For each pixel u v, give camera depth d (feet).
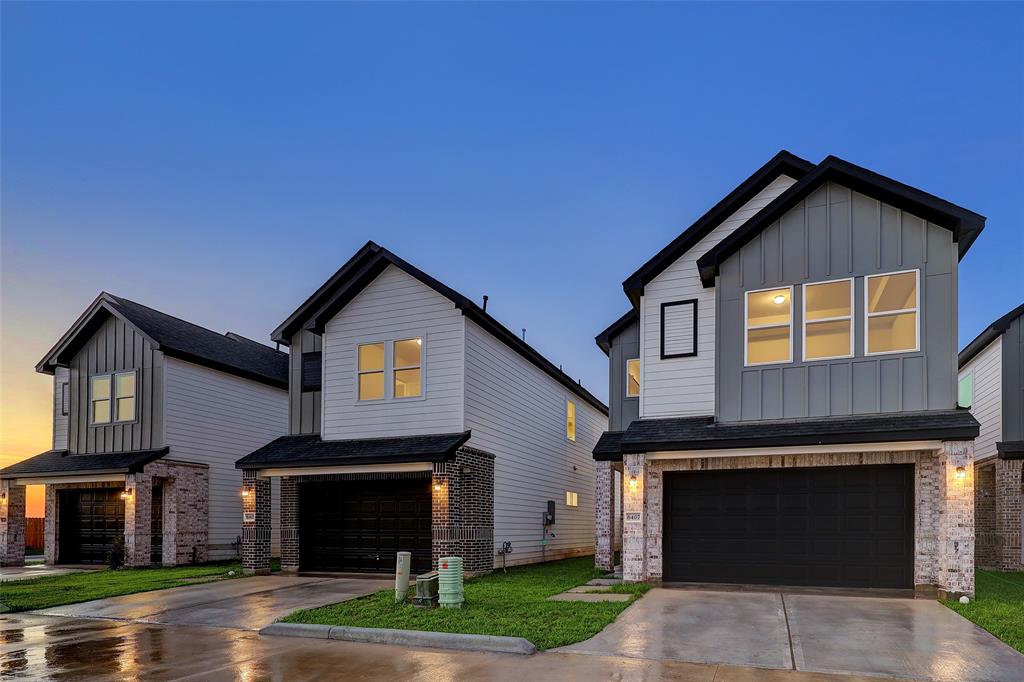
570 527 77.00
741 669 22.68
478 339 55.06
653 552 41.86
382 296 55.52
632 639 26.91
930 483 37.29
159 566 61.36
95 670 23.99
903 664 23.00
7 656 26.40
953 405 36.52
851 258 39.70
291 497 55.21
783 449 37.99
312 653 26.27
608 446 50.85
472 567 50.16
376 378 55.06
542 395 70.13
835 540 39.22
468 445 51.72
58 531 67.72
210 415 68.18
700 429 40.96
